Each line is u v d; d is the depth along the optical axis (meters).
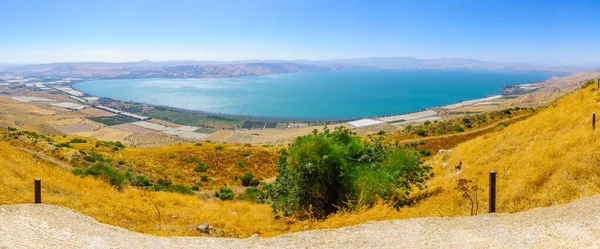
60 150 32.00
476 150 19.30
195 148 56.50
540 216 8.03
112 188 18.97
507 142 17.98
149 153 49.53
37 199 11.38
